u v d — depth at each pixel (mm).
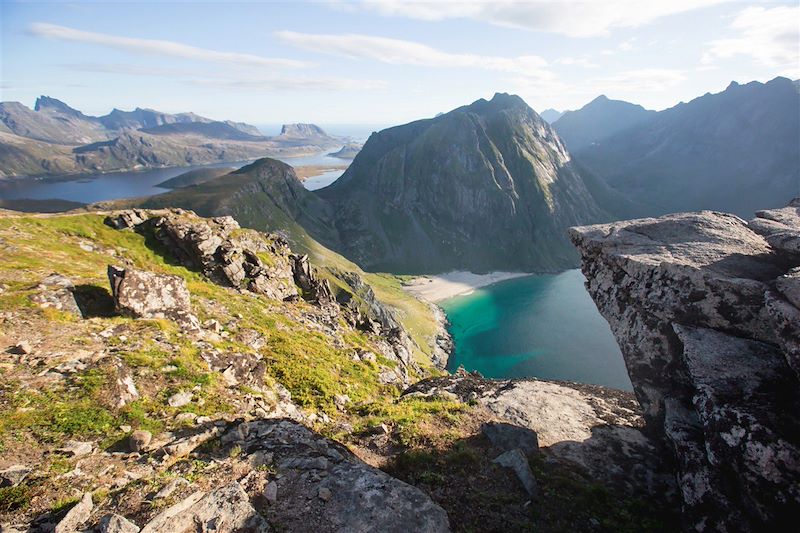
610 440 26844
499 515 17422
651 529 17891
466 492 18797
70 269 34500
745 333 19828
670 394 22219
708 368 18625
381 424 24703
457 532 15922
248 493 14758
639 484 21922
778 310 16328
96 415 17016
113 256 45344
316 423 24781
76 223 48500
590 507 19047
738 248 23359
